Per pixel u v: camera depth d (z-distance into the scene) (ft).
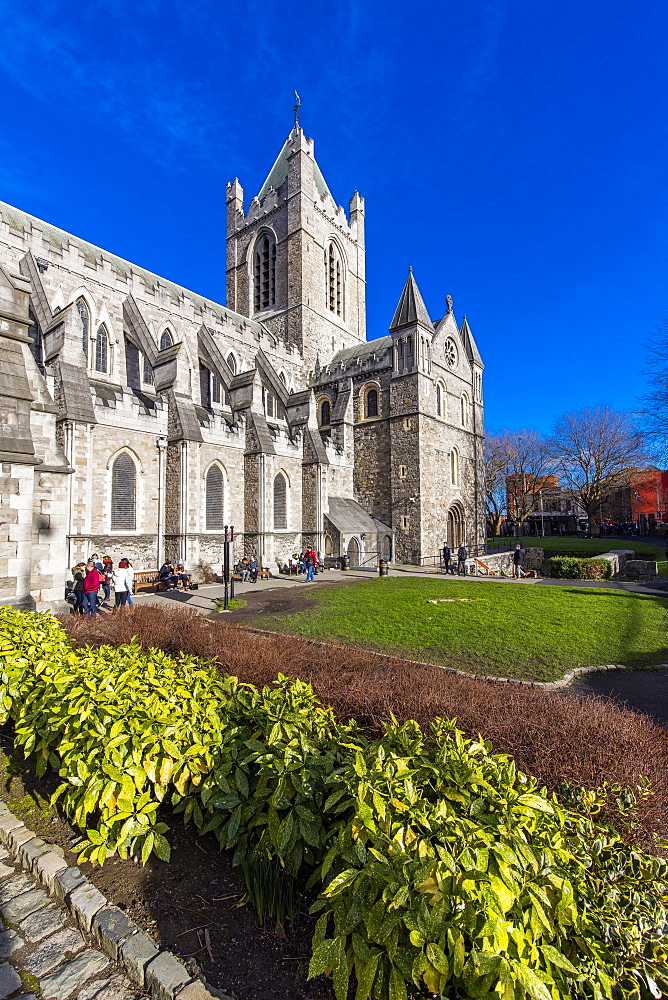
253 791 12.64
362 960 7.86
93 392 74.69
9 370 37.19
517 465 225.76
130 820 12.10
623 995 7.84
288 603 58.70
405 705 16.57
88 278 87.45
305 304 147.95
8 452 36.29
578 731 14.28
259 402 100.99
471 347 145.69
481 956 7.01
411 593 63.67
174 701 15.23
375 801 9.38
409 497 115.34
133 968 9.62
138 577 75.31
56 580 43.55
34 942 10.66
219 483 93.56
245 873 11.28
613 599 58.70
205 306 122.11
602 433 193.16
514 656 33.65
